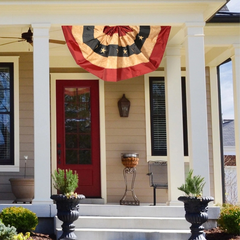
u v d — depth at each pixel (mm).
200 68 10000
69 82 12688
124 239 9266
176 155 11141
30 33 10164
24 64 12297
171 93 11242
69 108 12672
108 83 12688
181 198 8805
